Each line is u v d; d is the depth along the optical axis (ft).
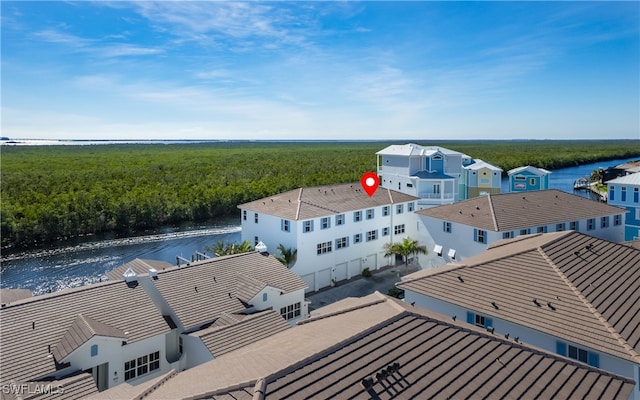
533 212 135.33
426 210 146.00
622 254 92.84
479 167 237.25
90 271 174.19
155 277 95.55
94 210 237.86
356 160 549.13
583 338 63.31
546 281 77.00
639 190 163.84
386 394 42.55
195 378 50.37
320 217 139.44
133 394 53.67
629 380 54.29
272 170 428.56
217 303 93.76
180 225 261.03
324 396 40.91
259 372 44.39
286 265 131.64
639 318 68.44
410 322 55.93
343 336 51.08
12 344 70.95
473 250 129.49
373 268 158.20
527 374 50.72
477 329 60.90
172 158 559.79
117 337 76.07
